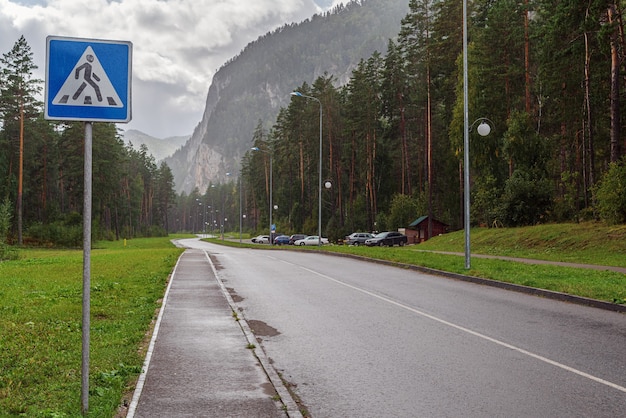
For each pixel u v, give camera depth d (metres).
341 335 9.99
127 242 92.94
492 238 37.38
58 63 5.27
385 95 72.75
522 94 49.31
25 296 14.85
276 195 111.44
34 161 76.62
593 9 30.89
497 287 17.48
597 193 31.12
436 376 7.22
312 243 73.25
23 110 62.44
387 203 83.19
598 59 40.19
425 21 55.94
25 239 65.50
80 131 77.50
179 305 13.29
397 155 83.19
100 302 13.37
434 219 56.91
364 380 7.07
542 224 38.34
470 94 46.88
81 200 82.00
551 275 18.45
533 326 10.80
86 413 5.25
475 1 51.91
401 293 16.03
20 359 7.60
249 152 153.50
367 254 33.38
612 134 32.19
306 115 87.38
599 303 13.18
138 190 140.75
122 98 5.39
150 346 8.65
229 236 148.25
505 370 7.51
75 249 61.31
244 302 14.25
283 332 10.29
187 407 5.68
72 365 7.25
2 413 5.24
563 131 48.62
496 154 46.34
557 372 7.39
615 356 8.30
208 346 8.72
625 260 23.64
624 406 5.99
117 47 5.41
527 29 44.53
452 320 11.52
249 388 6.41
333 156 82.75
